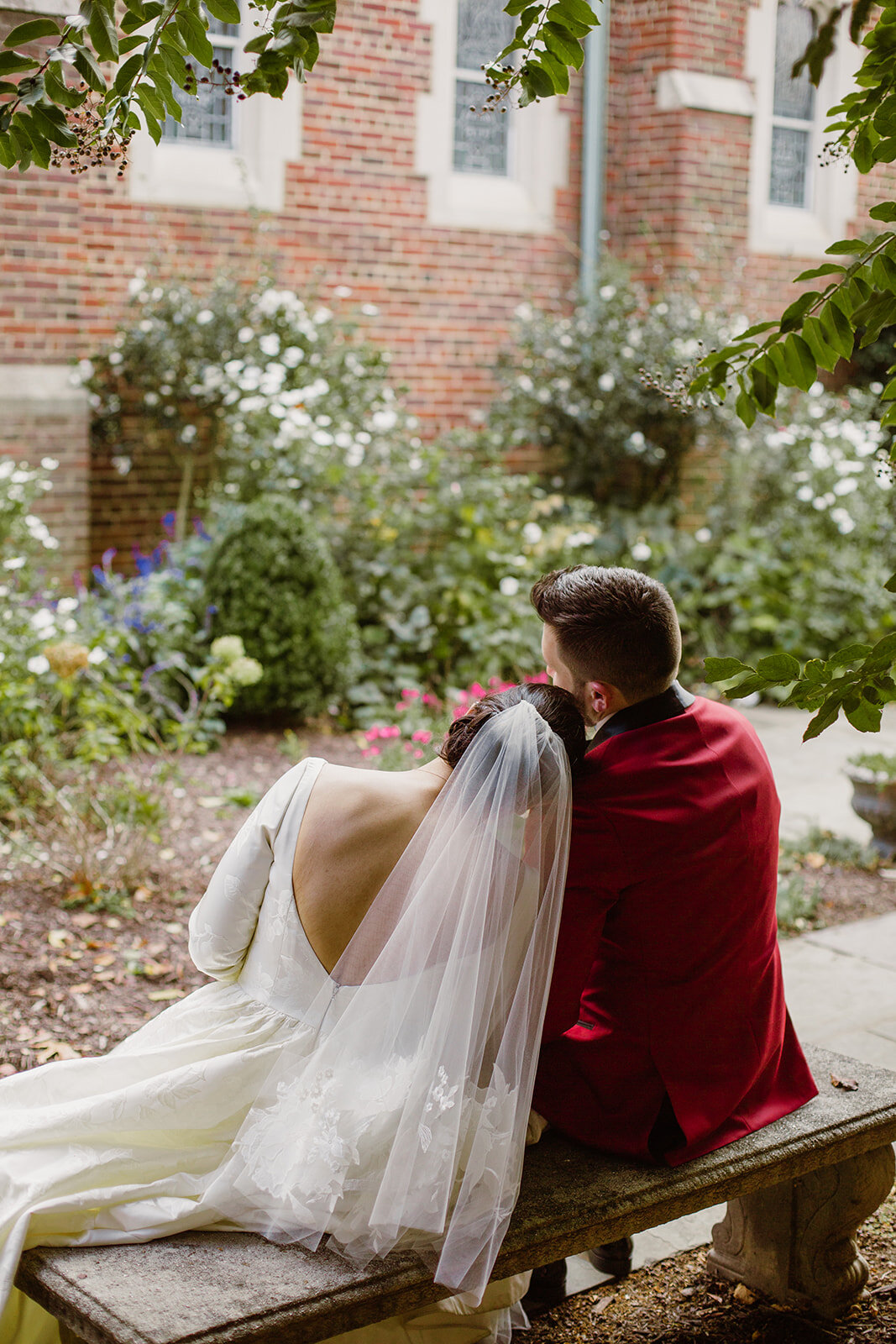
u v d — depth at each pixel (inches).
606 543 321.7
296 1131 75.4
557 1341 93.6
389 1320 79.5
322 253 313.7
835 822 218.5
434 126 324.5
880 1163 95.7
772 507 349.7
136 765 213.2
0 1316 68.6
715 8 345.1
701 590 327.9
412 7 314.5
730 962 83.0
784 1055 93.7
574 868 80.4
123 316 287.4
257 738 243.4
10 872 171.2
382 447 300.4
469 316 339.9
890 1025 146.2
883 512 328.8
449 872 76.7
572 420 334.0
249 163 301.0
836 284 85.3
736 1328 95.7
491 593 287.7
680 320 323.0
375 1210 72.8
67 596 266.2
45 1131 75.5
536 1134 85.6
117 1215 73.9
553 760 77.2
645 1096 84.7
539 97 78.7
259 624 242.7
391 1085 76.5
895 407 85.7
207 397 284.7
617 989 85.0
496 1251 73.7
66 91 70.5
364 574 285.0
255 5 73.4
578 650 82.8
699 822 80.1
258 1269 71.2
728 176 354.0
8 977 143.5
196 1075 77.1
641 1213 80.3
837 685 70.9
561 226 352.8
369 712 254.8
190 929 81.7
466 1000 76.0
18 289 260.4
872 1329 96.1
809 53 80.7
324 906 78.0
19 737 201.3
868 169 84.3
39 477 262.2
